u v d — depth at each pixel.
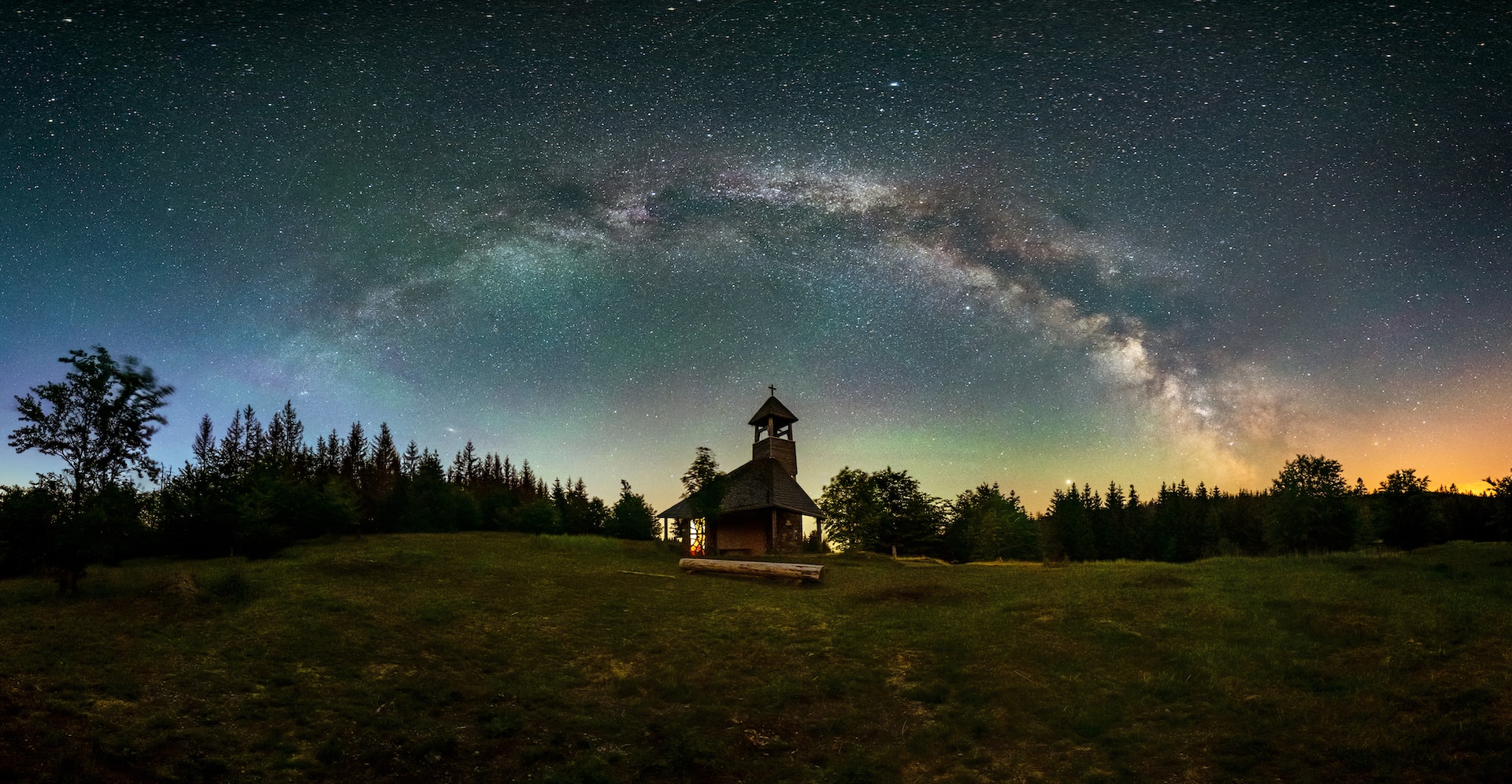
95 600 16.20
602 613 18.28
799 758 11.00
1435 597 16.91
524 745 10.84
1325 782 9.40
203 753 9.49
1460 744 9.84
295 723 10.80
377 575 21.39
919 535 49.72
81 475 23.67
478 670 13.79
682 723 12.01
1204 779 9.84
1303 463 36.81
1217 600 18.27
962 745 11.34
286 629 14.84
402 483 43.44
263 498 27.03
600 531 44.75
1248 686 12.62
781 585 23.30
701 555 35.34
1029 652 15.21
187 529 25.55
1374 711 11.16
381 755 10.09
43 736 9.09
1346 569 22.19
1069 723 11.88
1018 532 52.59
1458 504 49.69
